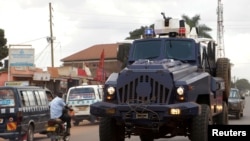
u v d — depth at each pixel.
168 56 11.52
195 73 10.84
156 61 10.80
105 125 10.45
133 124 9.82
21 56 39.97
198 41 12.02
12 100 15.70
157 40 11.77
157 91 9.68
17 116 15.56
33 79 40.91
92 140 16.94
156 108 9.51
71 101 25.17
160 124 9.62
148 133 10.81
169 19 12.40
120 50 12.20
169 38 11.72
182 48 11.57
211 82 11.40
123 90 9.87
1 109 15.61
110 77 10.50
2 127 15.59
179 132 10.67
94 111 9.99
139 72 9.82
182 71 10.34
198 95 10.43
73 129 22.72
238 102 26.50
